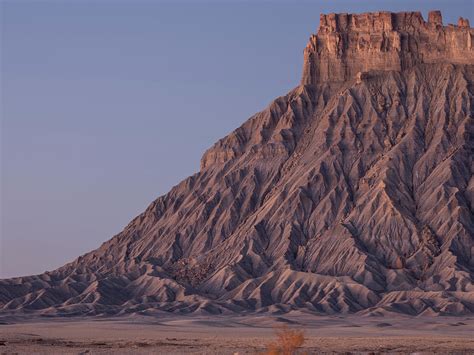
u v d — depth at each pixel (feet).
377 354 617.62
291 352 476.95
